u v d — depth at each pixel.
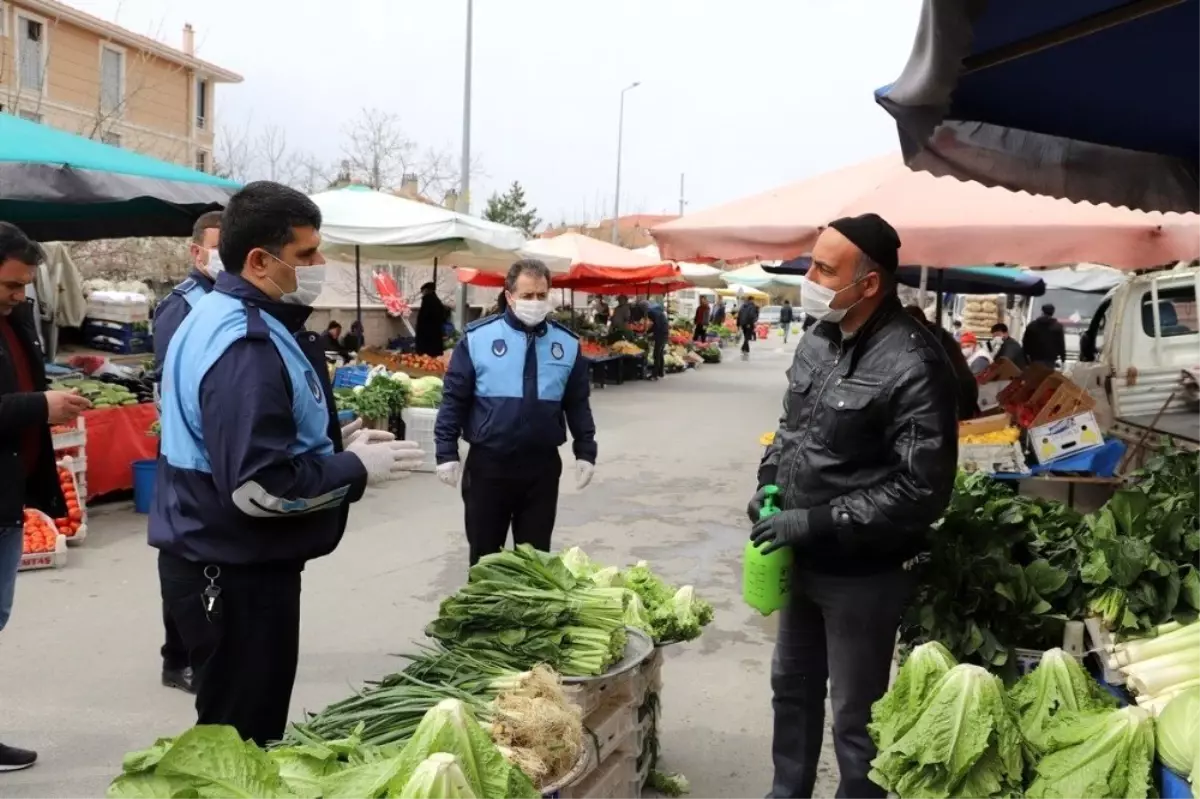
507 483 4.73
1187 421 8.07
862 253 2.97
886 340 3.03
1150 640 3.12
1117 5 2.48
